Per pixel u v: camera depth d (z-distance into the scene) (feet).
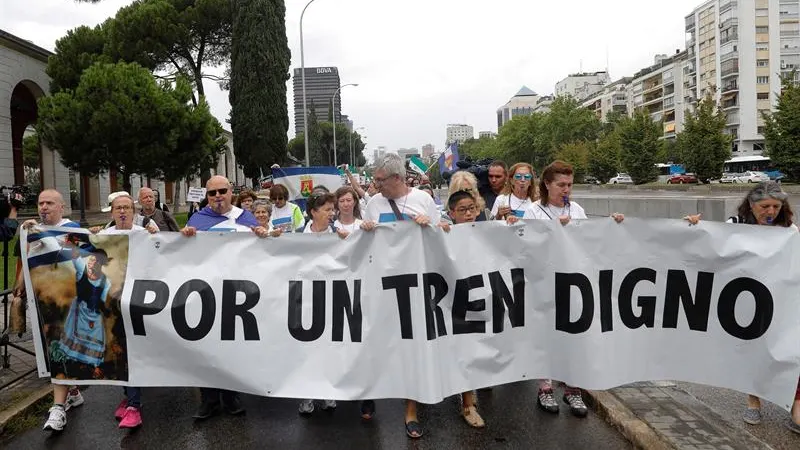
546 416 15.21
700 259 14.08
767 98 271.28
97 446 13.85
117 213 15.98
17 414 15.10
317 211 17.42
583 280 14.16
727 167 226.58
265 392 13.97
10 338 22.44
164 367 14.34
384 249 13.93
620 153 183.83
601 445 13.43
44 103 89.97
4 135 99.71
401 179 15.16
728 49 273.54
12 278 35.24
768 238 13.74
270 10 114.93
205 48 126.21
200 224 16.58
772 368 13.43
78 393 16.49
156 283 14.48
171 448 13.66
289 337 14.07
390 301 13.79
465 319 13.98
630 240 14.25
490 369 14.06
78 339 14.47
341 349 13.91
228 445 13.76
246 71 114.11
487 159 26.71
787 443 12.96
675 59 328.90
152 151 88.58
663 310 14.26
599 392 15.99
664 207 50.85
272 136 115.34
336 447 13.55
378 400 16.66
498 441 13.73
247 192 25.35
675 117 330.75
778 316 13.50
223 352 14.19
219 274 14.39
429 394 13.28
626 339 14.21
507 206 18.28
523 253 14.32
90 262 14.55
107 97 86.02
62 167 120.06
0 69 97.91
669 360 14.26
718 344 14.01
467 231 14.14
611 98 410.11
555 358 14.30
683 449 12.38
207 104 98.02
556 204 15.92
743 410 14.96
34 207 107.14
